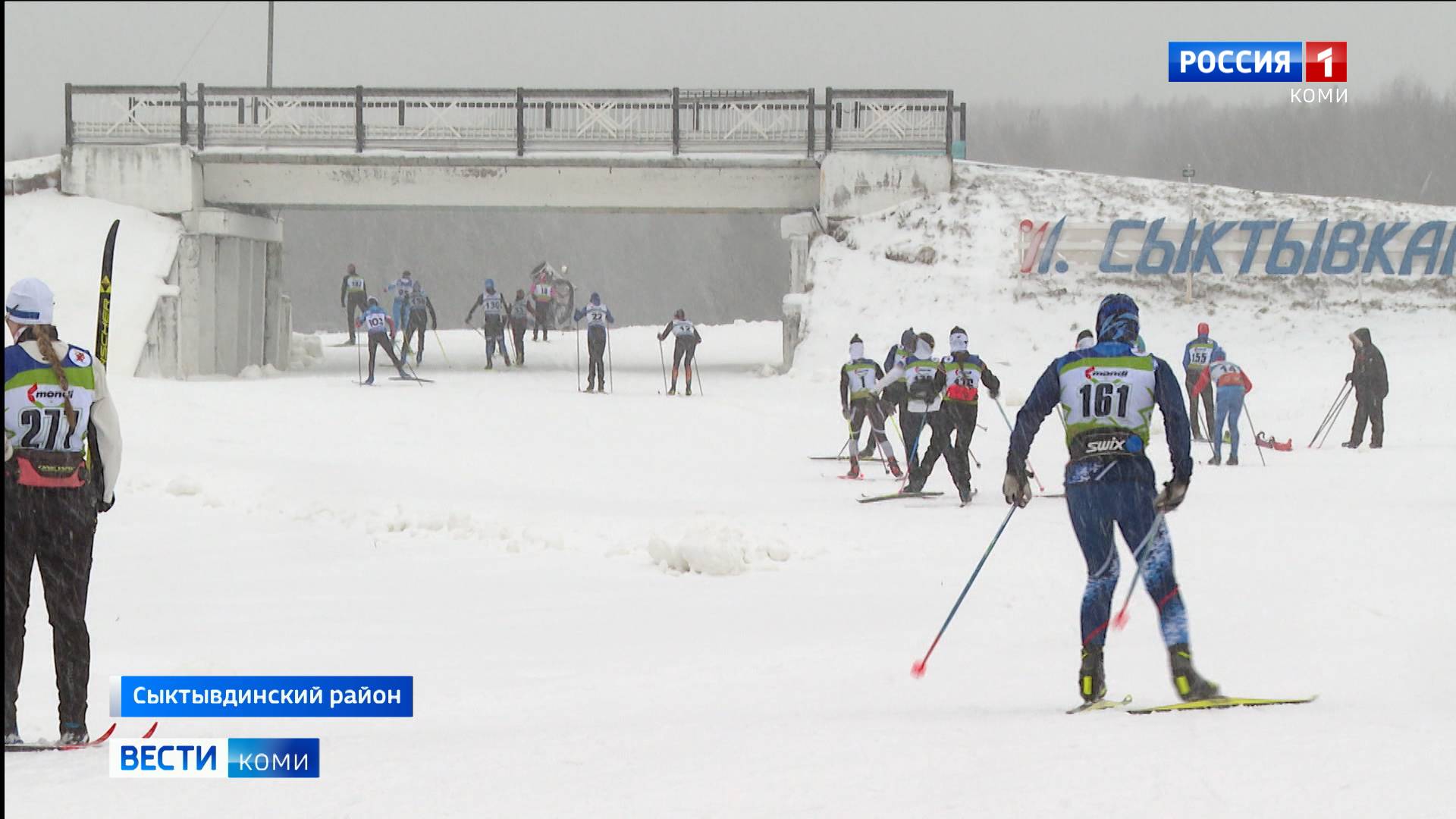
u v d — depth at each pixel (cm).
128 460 7444
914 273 14062
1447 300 13388
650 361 14950
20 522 2280
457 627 3709
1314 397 10844
